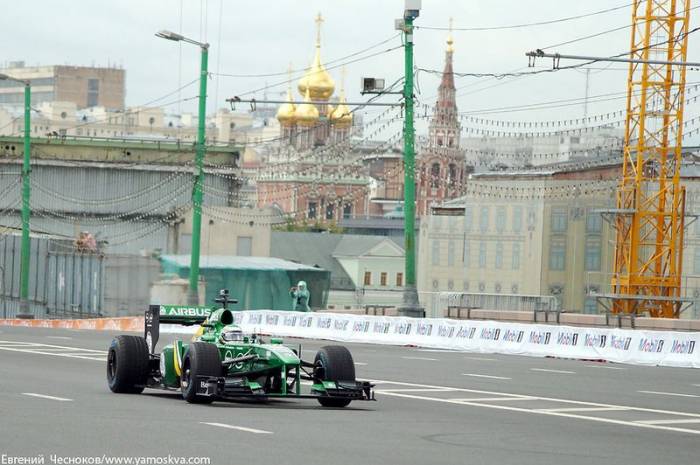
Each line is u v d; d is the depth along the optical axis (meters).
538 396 62.69
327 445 39.50
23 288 183.75
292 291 152.12
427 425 47.03
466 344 114.19
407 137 122.31
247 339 54.47
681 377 82.56
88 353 91.50
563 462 37.69
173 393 58.41
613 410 56.22
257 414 48.41
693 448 42.94
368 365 85.62
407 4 120.06
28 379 65.25
